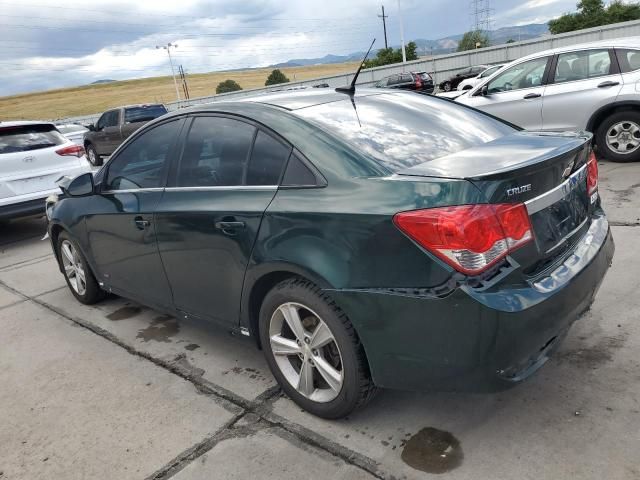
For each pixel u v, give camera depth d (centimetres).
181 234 313
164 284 347
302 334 266
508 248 213
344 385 251
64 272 484
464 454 238
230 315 304
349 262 232
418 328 219
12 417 307
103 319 435
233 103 313
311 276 244
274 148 276
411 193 221
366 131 275
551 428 248
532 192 227
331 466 239
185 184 323
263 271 267
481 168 225
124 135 1678
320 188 250
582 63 732
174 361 352
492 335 208
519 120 779
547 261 238
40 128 744
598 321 335
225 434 270
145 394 315
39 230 811
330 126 272
